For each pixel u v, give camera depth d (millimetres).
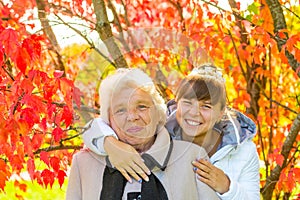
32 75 2762
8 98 2830
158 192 2318
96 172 2402
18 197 4105
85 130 2426
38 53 2805
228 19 3729
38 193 4617
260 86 4438
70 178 2488
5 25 3002
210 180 2438
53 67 3631
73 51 3684
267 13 4012
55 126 3172
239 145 2736
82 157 2471
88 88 2527
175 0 4445
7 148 2932
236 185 2508
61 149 3314
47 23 3670
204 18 4172
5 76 2967
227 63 4320
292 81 4750
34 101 2770
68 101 2730
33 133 3129
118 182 2334
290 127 4438
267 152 4652
